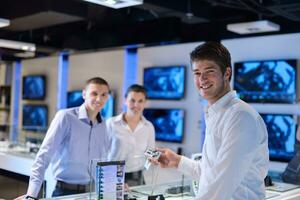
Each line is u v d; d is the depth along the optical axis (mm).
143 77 5992
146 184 2230
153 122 5789
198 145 5348
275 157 4680
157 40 5430
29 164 3689
